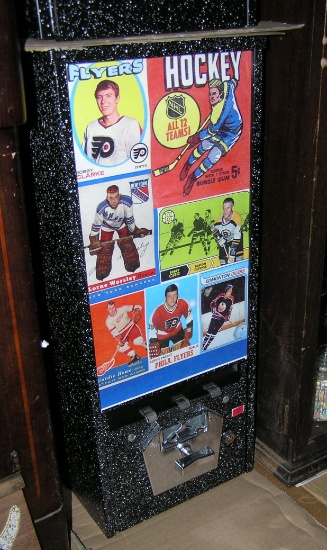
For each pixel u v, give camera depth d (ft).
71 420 3.54
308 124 3.07
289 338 3.63
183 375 3.43
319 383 3.96
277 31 2.87
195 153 2.97
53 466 3.10
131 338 3.16
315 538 3.45
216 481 3.87
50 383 3.67
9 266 2.60
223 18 2.81
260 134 3.15
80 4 2.47
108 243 2.90
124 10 2.56
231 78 2.93
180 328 3.30
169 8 2.66
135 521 3.61
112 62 2.59
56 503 3.20
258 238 3.40
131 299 3.08
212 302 3.36
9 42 2.28
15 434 2.89
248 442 3.91
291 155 3.24
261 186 3.52
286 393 3.78
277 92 3.22
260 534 3.49
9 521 2.88
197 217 3.11
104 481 3.38
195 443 3.58
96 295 2.97
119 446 3.35
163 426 3.47
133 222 2.93
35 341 2.80
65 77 2.51
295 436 3.80
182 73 2.78
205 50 2.80
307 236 3.28
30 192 3.07
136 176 2.85
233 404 3.72
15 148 2.46
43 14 2.46
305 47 2.97
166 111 2.81
